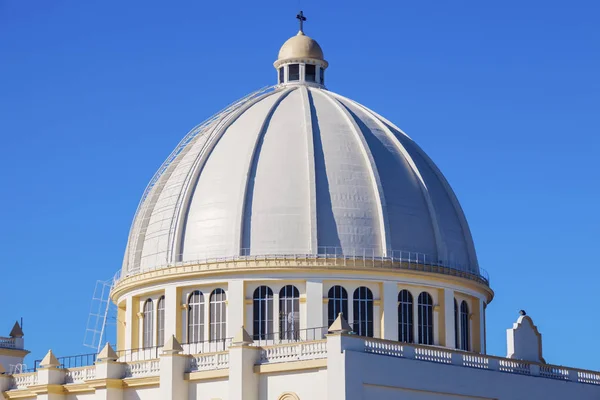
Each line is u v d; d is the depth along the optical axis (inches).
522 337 3796.8
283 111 4114.2
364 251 3821.4
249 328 3777.1
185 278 3873.0
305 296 3754.9
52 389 3828.7
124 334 4141.2
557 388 3754.9
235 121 4160.9
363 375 3223.4
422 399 3361.2
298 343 3356.3
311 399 3284.9
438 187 4121.6
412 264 3848.4
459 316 3981.3
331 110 4131.4
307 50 4382.4
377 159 3998.5
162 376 3560.5
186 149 4217.5
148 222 4099.4
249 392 3388.3
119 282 4131.4
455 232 4072.3
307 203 3853.3
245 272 3794.3
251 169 3944.4
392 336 3767.2
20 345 4303.6
